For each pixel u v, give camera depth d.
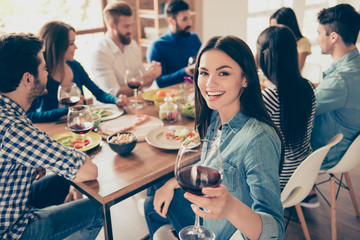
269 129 1.03
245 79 1.05
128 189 1.29
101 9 3.87
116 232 2.17
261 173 0.94
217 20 4.67
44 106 2.22
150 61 3.23
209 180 0.87
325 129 1.99
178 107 2.07
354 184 2.68
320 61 5.71
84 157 1.31
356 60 1.89
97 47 2.84
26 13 3.46
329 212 2.34
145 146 1.63
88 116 1.50
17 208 1.34
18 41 1.28
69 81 2.40
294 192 1.52
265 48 1.56
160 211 1.38
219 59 1.01
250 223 0.81
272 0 5.61
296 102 1.51
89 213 1.53
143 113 2.04
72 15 3.79
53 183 1.84
